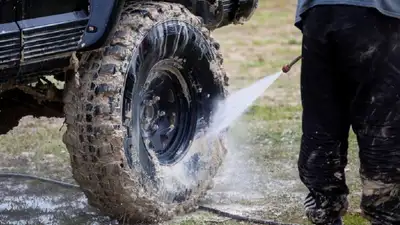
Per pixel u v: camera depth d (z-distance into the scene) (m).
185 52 7.04
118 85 6.29
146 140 6.83
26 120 10.98
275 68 15.55
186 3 7.53
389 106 5.02
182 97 7.25
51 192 7.91
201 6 7.67
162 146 7.08
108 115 6.25
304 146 5.43
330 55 5.16
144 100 6.83
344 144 5.48
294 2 25.84
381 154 5.11
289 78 14.65
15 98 7.08
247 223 6.88
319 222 5.61
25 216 7.07
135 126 6.54
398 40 4.97
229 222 6.90
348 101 5.33
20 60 5.82
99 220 6.94
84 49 6.13
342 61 5.11
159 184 6.79
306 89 5.32
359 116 5.15
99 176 6.37
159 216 6.78
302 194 7.83
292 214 7.14
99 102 6.25
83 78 6.35
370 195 5.26
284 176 8.49
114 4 6.18
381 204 5.26
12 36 5.73
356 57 5.01
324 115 5.32
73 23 6.08
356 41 4.98
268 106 12.21
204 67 7.29
